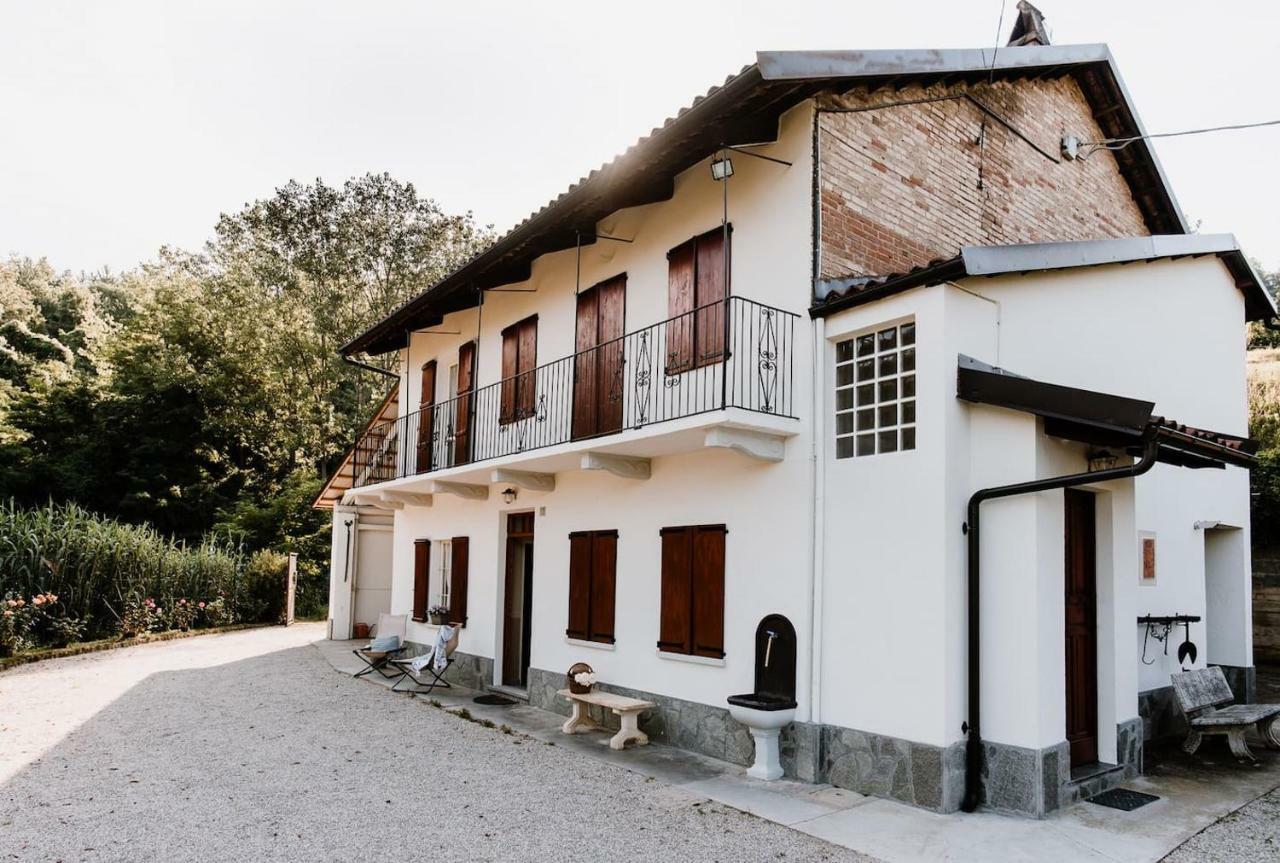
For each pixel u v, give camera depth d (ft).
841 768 20.90
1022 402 18.62
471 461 35.76
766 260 24.39
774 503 23.39
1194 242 28.43
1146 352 26.81
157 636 53.01
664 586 26.89
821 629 21.75
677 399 27.12
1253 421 49.08
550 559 33.24
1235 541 31.63
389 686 37.11
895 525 20.33
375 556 57.62
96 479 88.38
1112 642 21.59
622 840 17.33
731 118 22.44
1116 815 18.47
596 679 29.22
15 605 44.29
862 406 22.12
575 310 33.35
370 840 17.35
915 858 16.08
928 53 24.72
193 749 25.02
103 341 106.22
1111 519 21.89
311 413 95.09
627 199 27.66
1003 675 18.92
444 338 45.37
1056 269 23.09
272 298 96.68
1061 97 32.96
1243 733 26.37
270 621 64.69
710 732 24.66
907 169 26.02
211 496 90.53
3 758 23.66
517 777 22.20
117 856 16.29
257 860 16.20
